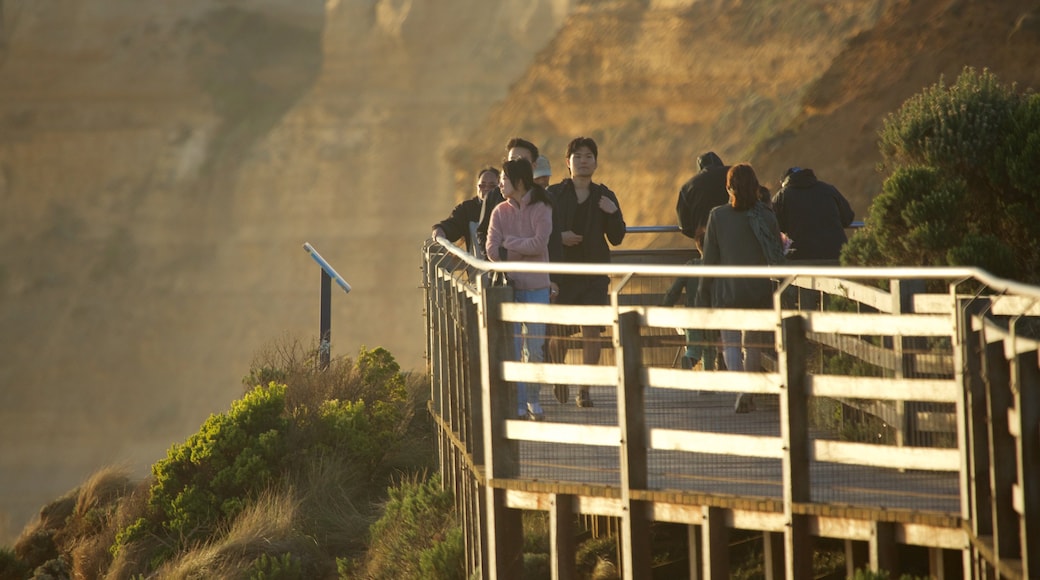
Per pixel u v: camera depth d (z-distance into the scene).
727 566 25.41
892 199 36.81
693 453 30.09
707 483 26.78
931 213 35.94
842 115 157.88
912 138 39.75
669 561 31.59
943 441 27.50
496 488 29.12
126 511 49.81
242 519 43.94
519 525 29.34
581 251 38.62
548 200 34.81
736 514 25.42
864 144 151.12
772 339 34.12
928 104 40.72
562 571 27.92
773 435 29.52
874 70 161.25
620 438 26.77
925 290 33.06
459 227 45.25
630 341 26.73
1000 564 20.42
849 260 39.22
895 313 29.66
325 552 42.25
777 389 24.80
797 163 155.25
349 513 44.56
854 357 33.00
